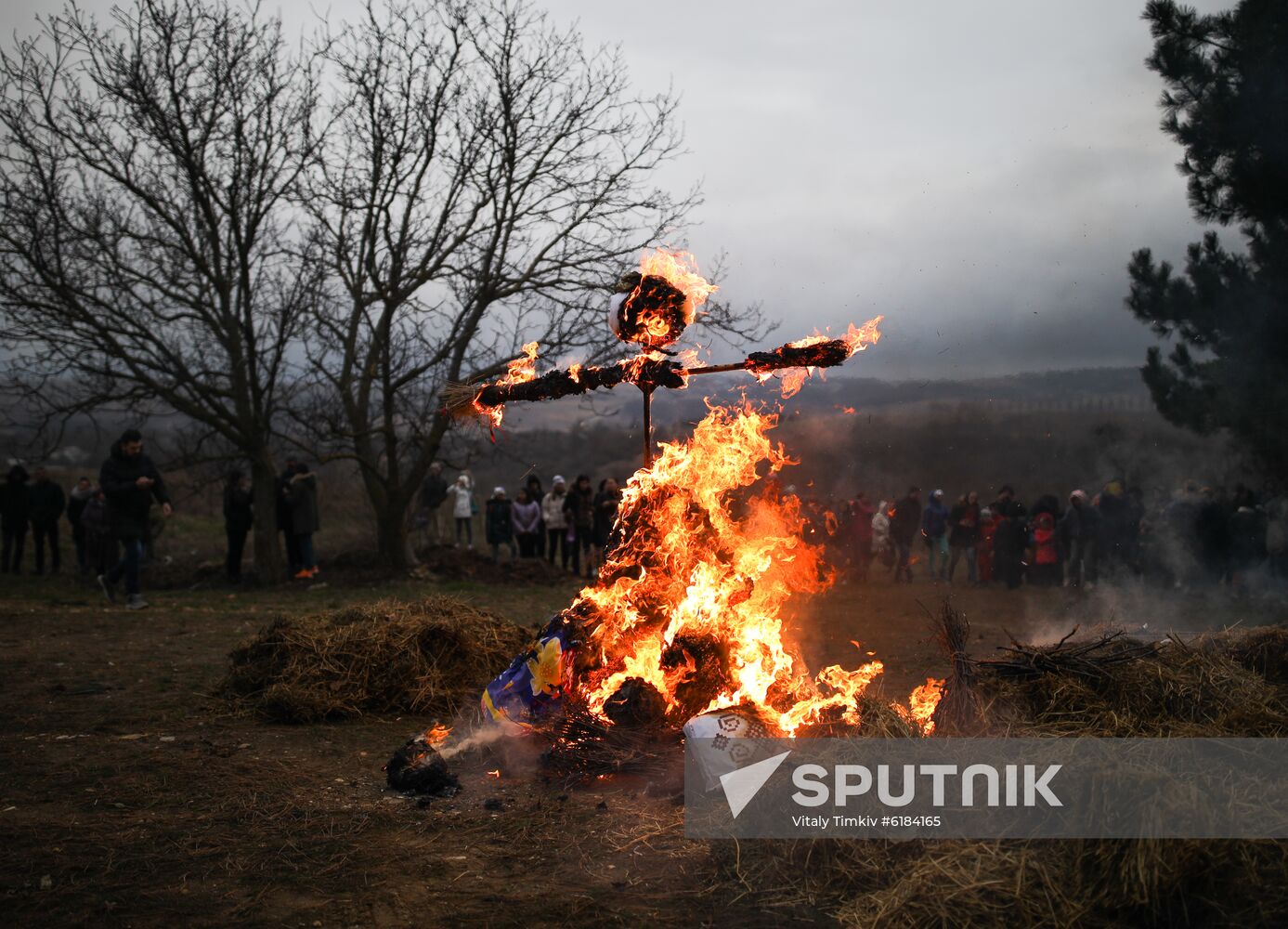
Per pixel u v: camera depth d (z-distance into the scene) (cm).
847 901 321
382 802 432
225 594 1464
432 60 1507
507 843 380
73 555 2058
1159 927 291
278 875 351
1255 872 291
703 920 315
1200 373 1475
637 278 484
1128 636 493
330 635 636
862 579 1611
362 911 322
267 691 593
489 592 1499
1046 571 1529
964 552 1697
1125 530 1465
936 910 299
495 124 1527
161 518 1845
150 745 530
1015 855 316
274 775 473
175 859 365
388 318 1566
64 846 377
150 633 959
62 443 1705
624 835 382
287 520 1619
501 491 1792
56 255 1459
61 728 566
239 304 1585
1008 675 427
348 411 1666
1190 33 1357
